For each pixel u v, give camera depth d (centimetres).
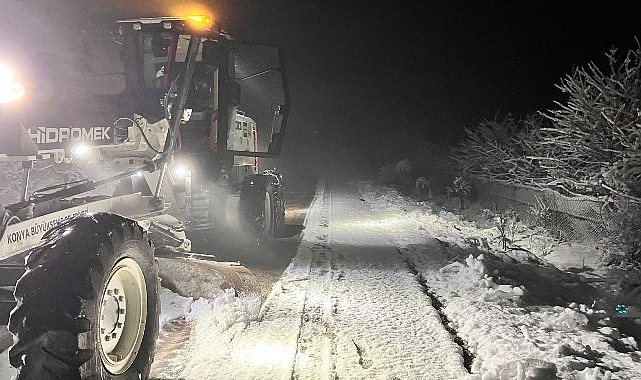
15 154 521
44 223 514
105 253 454
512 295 807
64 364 418
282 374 559
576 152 1315
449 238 1309
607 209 1130
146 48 988
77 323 421
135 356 512
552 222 1366
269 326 698
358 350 623
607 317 741
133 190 798
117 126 745
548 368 542
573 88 1332
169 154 809
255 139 1359
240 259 1108
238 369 571
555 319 698
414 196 2270
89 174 743
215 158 1094
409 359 597
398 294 838
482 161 2058
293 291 862
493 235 1373
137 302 518
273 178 1341
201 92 1066
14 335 420
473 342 651
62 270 431
